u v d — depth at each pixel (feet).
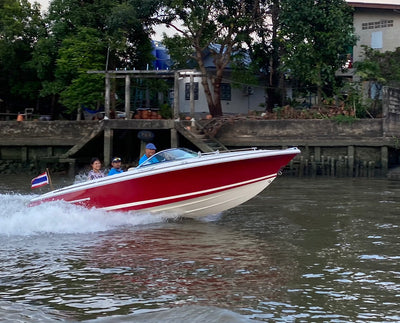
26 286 19.15
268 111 86.17
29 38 90.12
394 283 19.34
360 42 88.28
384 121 68.18
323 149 71.26
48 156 77.66
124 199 32.35
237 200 33.17
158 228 30.76
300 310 16.51
